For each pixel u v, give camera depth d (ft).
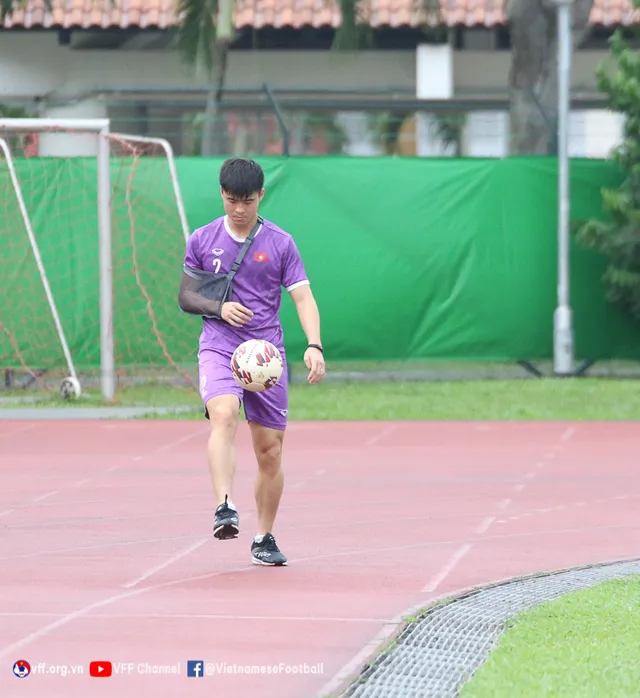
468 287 231.09
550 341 234.79
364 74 329.11
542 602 81.61
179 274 221.66
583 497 124.57
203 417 186.39
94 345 221.66
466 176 231.09
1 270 219.61
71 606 82.28
